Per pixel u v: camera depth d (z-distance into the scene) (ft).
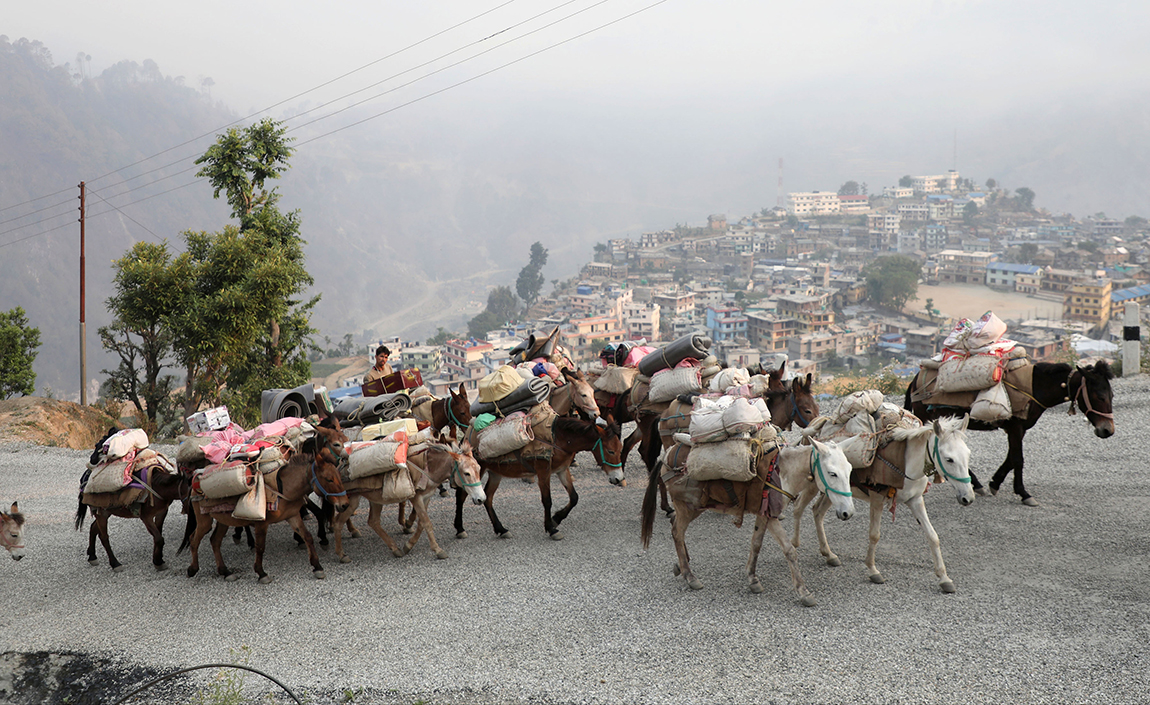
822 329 507.30
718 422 28.45
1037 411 35.37
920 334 486.79
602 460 35.73
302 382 103.30
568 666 24.44
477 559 34.30
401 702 23.34
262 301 92.89
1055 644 23.38
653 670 23.84
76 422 78.89
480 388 38.81
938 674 22.36
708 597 28.53
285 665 25.80
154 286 92.63
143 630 29.19
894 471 28.02
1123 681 21.36
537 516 39.91
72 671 26.71
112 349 101.76
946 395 36.65
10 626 30.14
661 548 33.94
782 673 23.08
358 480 33.73
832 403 60.80
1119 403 48.70
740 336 532.32
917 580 28.50
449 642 26.58
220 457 32.55
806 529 35.09
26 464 58.18
